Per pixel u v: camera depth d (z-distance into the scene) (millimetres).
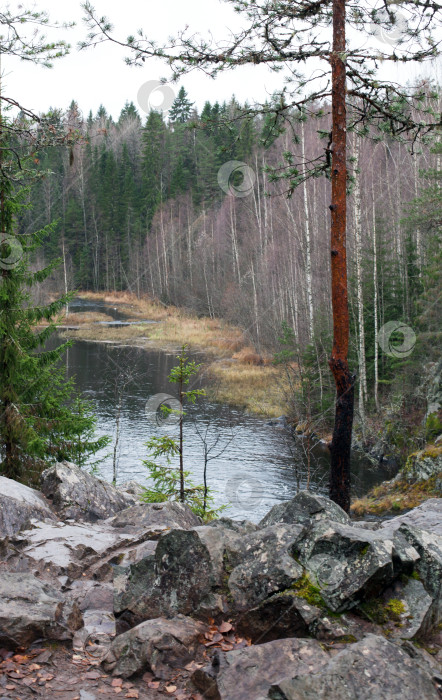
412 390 20625
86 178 77125
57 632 4266
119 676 3906
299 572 4254
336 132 8250
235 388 27391
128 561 6223
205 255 56219
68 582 5566
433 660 3590
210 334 43719
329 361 8328
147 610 4496
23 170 8922
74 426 12625
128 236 72875
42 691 3688
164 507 8023
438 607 4152
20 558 5895
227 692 3355
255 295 38812
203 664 3934
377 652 3432
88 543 6488
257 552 4520
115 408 23938
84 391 26656
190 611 4422
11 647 4133
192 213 65750
